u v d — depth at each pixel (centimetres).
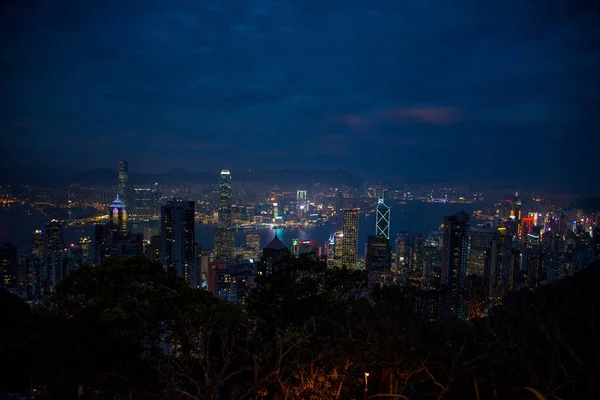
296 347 1255
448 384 1018
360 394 1247
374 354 1145
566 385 986
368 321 1282
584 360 1020
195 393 1249
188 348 1284
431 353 1141
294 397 1138
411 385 1117
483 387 1051
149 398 1330
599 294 1306
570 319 1194
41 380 1277
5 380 1274
